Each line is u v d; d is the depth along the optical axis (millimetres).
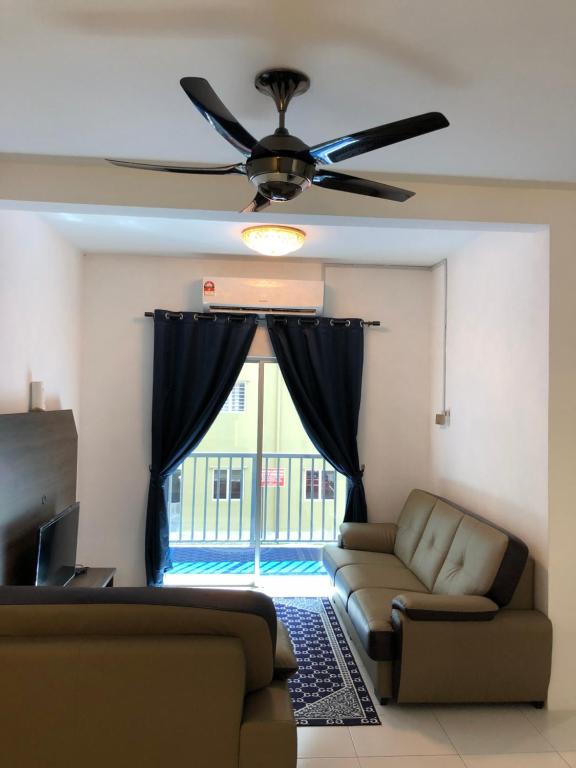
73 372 4109
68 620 1785
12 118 2076
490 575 2805
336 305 4574
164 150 2365
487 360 3547
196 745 1753
